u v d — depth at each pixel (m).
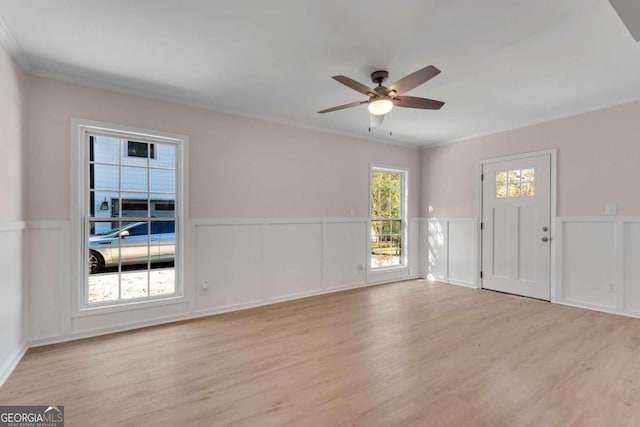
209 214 3.79
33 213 2.84
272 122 4.30
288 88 3.34
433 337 3.04
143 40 2.43
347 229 5.07
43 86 2.89
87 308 3.10
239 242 4.01
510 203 4.70
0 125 2.27
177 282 3.64
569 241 4.10
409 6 2.02
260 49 2.56
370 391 2.12
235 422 1.81
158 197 3.55
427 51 2.57
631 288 3.62
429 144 5.80
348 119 4.38
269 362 2.54
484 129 4.83
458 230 5.38
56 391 2.12
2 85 2.31
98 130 3.19
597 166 3.86
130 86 3.26
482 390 2.12
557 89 3.34
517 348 2.78
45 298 2.89
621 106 3.68
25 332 2.76
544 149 4.32
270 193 4.28
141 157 3.46
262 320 3.57
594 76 3.02
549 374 2.32
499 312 3.81
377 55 2.65
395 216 5.83
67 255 2.99
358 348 2.80
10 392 2.11
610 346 2.81
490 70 2.90
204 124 3.77
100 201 3.23
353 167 5.14
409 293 4.79
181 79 3.11
